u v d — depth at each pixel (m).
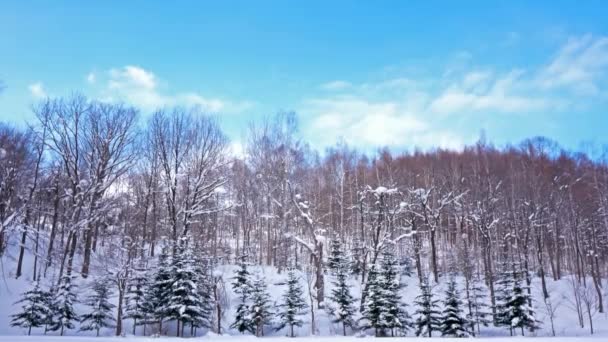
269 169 48.06
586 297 38.06
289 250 47.94
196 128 41.38
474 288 36.56
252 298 29.78
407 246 52.28
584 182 58.47
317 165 57.59
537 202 52.03
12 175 34.72
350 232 53.12
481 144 72.12
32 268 37.47
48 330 26.34
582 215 53.19
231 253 51.78
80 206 34.78
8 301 30.69
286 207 45.91
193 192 38.75
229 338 23.16
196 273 28.86
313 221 39.50
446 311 30.53
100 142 37.25
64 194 38.41
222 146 42.22
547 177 58.62
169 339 21.55
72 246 33.47
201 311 27.58
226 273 40.75
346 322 30.86
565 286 46.31
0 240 32.94
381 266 32.47
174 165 39.34
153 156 41.56
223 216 53.06
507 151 70.06
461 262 46.41
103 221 41.91
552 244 54.50
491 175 58.34
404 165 63.28
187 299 27.11
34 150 38.28
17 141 36.34
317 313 33.38
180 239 31.80
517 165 63.59
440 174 58.28
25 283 33.84
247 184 50.69
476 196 53.06
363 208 49.66
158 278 28.92
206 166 40.22
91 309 29.20
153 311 27.62
